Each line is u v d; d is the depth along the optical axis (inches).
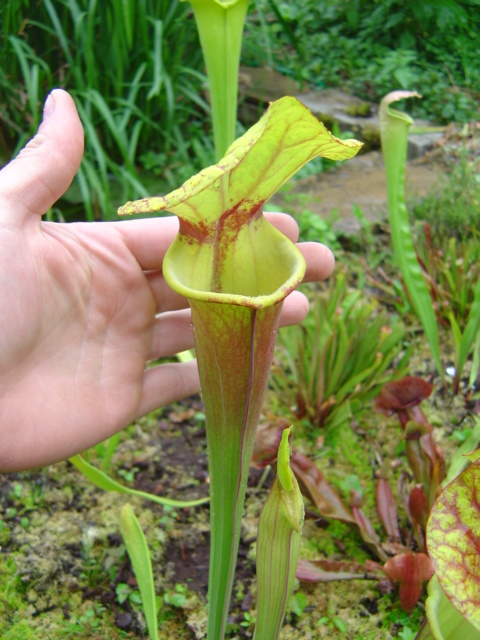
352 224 24.9
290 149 6.4
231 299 6.3
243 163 6.5
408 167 26.1
